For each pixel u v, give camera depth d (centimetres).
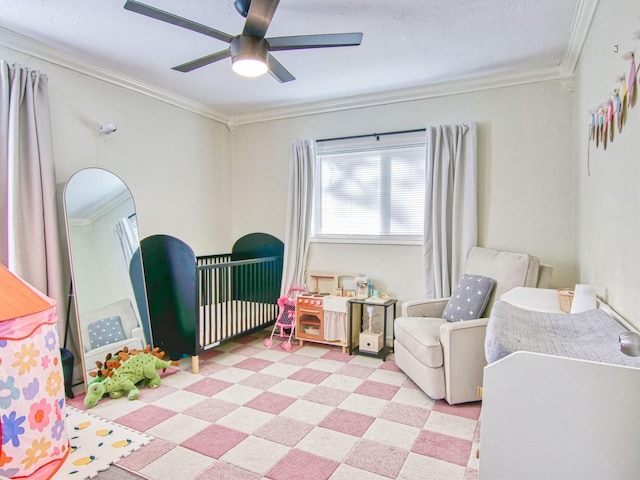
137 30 260
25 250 265
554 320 166
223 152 460
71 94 306
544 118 327
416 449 207
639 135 146
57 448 74
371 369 323
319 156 427
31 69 276
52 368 76
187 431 225
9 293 72
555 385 119
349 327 364
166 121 388
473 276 301
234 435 221
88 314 292
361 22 248
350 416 243
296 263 425
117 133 341
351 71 329
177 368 324
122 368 275
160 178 382
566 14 240
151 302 339
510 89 338
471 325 258
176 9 233
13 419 65
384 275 394
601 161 210
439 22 249
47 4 228
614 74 183
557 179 324
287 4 226
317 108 416
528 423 122
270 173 449
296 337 387
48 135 278
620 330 140
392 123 387
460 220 350
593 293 190
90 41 275
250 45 205
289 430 226
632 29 154
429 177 357
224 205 461
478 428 229
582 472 117
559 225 324
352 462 196
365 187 406
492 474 127
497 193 345
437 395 259
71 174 306
